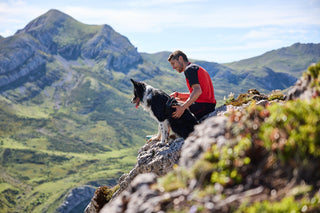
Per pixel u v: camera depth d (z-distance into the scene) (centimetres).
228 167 361
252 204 327
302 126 338
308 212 305
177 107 794
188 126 805
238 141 379
